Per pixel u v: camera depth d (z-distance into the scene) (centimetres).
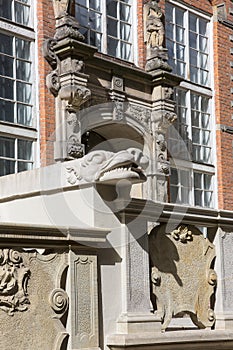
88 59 1459
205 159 1919
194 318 673
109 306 574
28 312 510
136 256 602
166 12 1828
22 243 512
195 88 1900
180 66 1867
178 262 660
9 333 496
